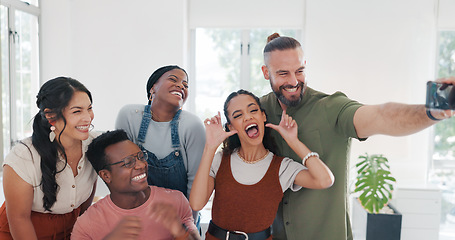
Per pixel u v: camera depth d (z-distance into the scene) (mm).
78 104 1151
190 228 1229
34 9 3592
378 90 3701
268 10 3805
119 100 3807
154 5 3711
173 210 1211
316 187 1186
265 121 1295
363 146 3713
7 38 3246
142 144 1415
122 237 1167
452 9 3605
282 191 1235
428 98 901
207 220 2635
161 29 3725
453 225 3770
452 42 3695
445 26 3623
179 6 3693
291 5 3777
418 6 3619
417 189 3160
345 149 1306
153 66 3754
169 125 1405
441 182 3760
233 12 3832
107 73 3789
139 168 1172
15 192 1172
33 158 1175
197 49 3957
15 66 3324
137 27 3738
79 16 3744
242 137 1232
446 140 3725
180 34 3717
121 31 3750
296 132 1235
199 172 1215
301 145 1223
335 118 1268
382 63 3684
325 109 1305
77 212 1323
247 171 1239
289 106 1306
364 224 2877
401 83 3682
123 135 1218
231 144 1309
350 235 1412
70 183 1238
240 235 1199
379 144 3701
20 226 1203
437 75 3727
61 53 3754
